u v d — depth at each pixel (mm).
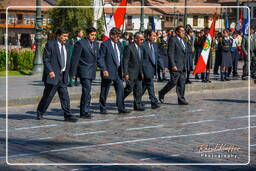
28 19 103312
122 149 11023
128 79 17031
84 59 15617
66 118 15203
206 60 24969
